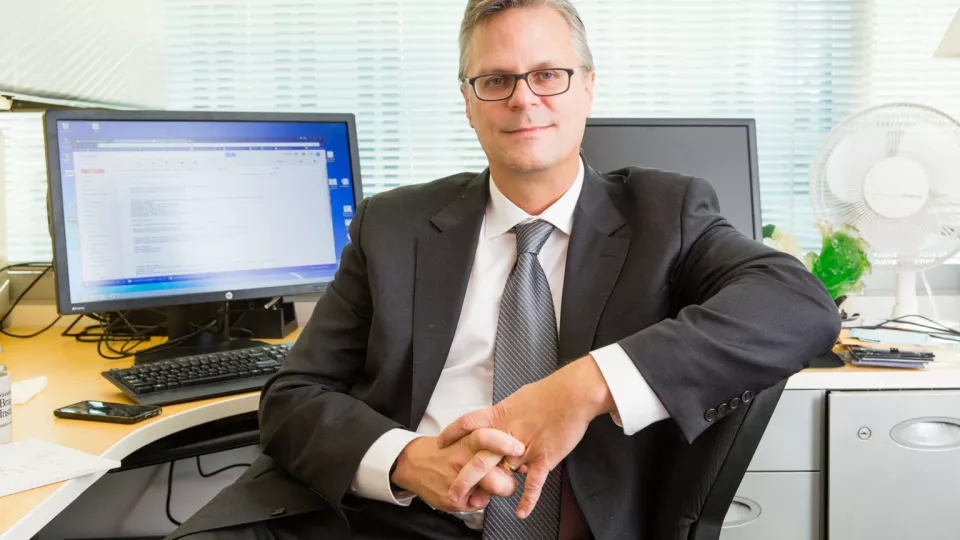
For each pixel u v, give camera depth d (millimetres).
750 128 1962
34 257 2252
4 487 1028
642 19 2209
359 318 1335
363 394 1274
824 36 2199
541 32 1211
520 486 1151
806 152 2244
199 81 2240
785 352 1001
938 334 1746
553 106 1213
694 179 1266
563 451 1007
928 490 1615
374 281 1263
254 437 1654
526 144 1205
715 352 984
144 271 1741
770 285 1050
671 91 2232
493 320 1247
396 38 2230
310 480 1144
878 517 1621
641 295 1152
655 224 1197
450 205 1321
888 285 2201
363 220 1333
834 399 1591
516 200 1270
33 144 2213
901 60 2193
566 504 1147
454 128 2262
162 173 1753
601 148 1931
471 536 1209
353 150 1924
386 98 2254
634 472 1125
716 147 1959
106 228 1711
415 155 2275
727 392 990
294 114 1865
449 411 1226
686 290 1193
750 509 1645
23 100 1902
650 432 1148
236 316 1969
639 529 1124
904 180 1810
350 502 1161
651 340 1004
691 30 2209
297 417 1206
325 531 1152
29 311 2143
